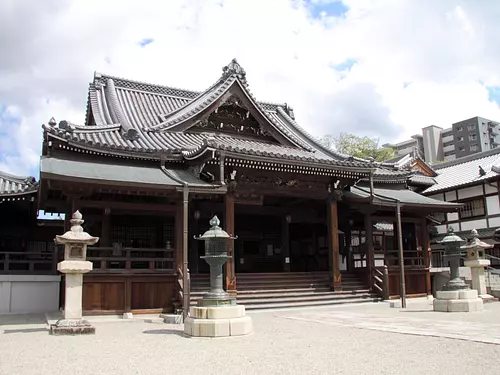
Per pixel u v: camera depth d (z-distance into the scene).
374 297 21.66
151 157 18.67
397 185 27.25
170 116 24.81
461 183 32.28
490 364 7.61
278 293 19.89
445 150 94.44
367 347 9.39
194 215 23.23
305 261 29.33
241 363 7.93
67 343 10.38
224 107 23.67
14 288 19.12
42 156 17.23
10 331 12.76
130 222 22.27
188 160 18.88
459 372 7.10
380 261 29.80
